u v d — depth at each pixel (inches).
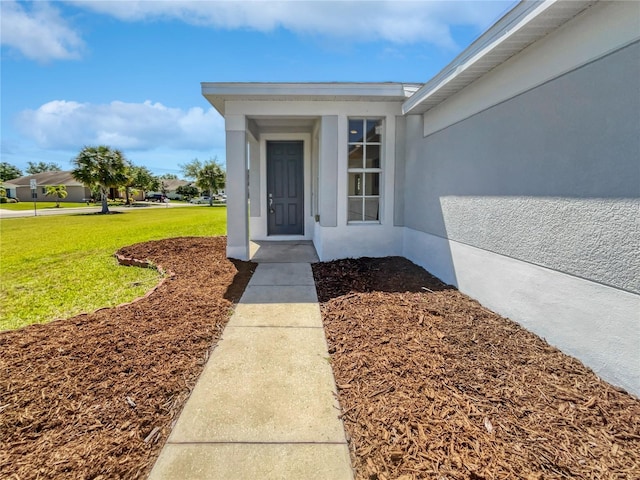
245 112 243.9
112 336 124.4
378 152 259.0
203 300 166.2
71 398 88.7
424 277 205.2
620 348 90.4
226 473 67.7
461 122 173.0
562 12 99.1
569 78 105.1
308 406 88.7
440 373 99.8
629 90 85.5
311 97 234.5
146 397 90.5
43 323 140.8
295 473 67.9
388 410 84.4
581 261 102.3
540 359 106.2
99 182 961.5
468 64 142.2
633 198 85.5
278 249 304.7
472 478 63.6
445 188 192.4
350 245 258.7
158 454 72.4
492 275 148.9
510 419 79.5
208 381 100.1
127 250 287.9
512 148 134.0
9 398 87.5
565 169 107.4
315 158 308.8
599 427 76.4
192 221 651.5
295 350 119.2
